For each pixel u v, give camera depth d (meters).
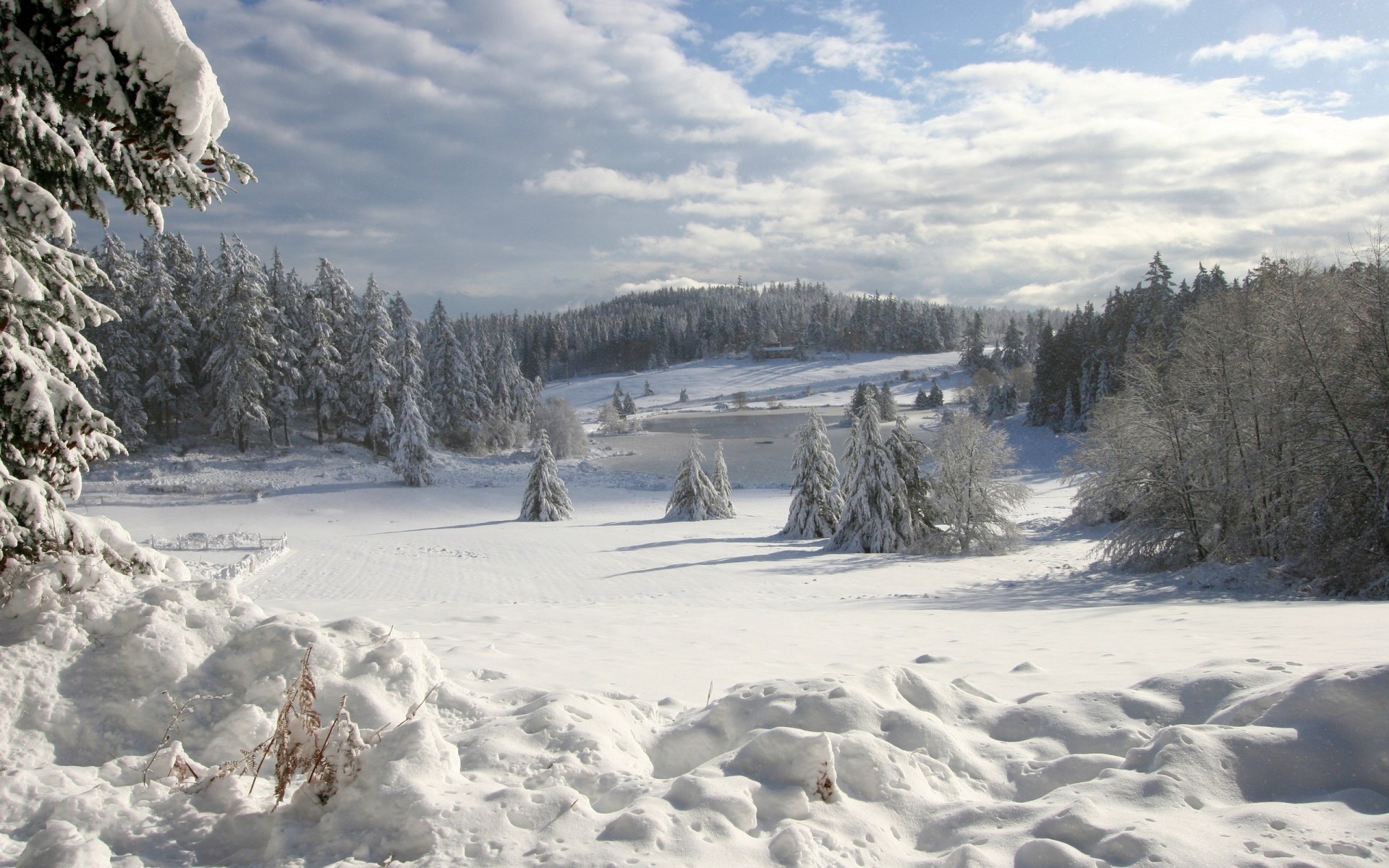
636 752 3.79
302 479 51.16
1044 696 4.08
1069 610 14.52
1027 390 105.62
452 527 38.91
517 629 9.35
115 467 50.00
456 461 62.78
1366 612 11.02
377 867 2.70
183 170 5.05
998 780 3.38
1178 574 20.64
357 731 3.22
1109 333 70.44
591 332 193.88
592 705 4.09
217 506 43.66
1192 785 2.98
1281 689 3.52
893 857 2.81
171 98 4.26
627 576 24.33
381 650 4.37
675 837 2.74
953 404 113.38
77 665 4.09
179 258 60.19
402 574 25.42
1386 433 18.17
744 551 29.61
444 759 3.23
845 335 184.50
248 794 3.28
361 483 51.06
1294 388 20.31
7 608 4.38
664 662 6.73
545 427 72.12
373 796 2.98
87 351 5.39
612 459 71.31
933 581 22.14
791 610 15.53
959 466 28.73
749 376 165.00
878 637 9.50
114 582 4.78
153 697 3.97
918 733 3.54
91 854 2.68
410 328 61.28
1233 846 2.59
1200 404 23.00
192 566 25.52
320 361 57.84
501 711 4.28
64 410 4.94
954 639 8.98
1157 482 23.31
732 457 69.75
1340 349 19.44
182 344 55.25
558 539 33.44
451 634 8.45
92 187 4.84
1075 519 32.88
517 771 3.35
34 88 4.30
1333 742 3.12
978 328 145.25
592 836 2.79
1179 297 69.56
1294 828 2.67
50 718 3.79
